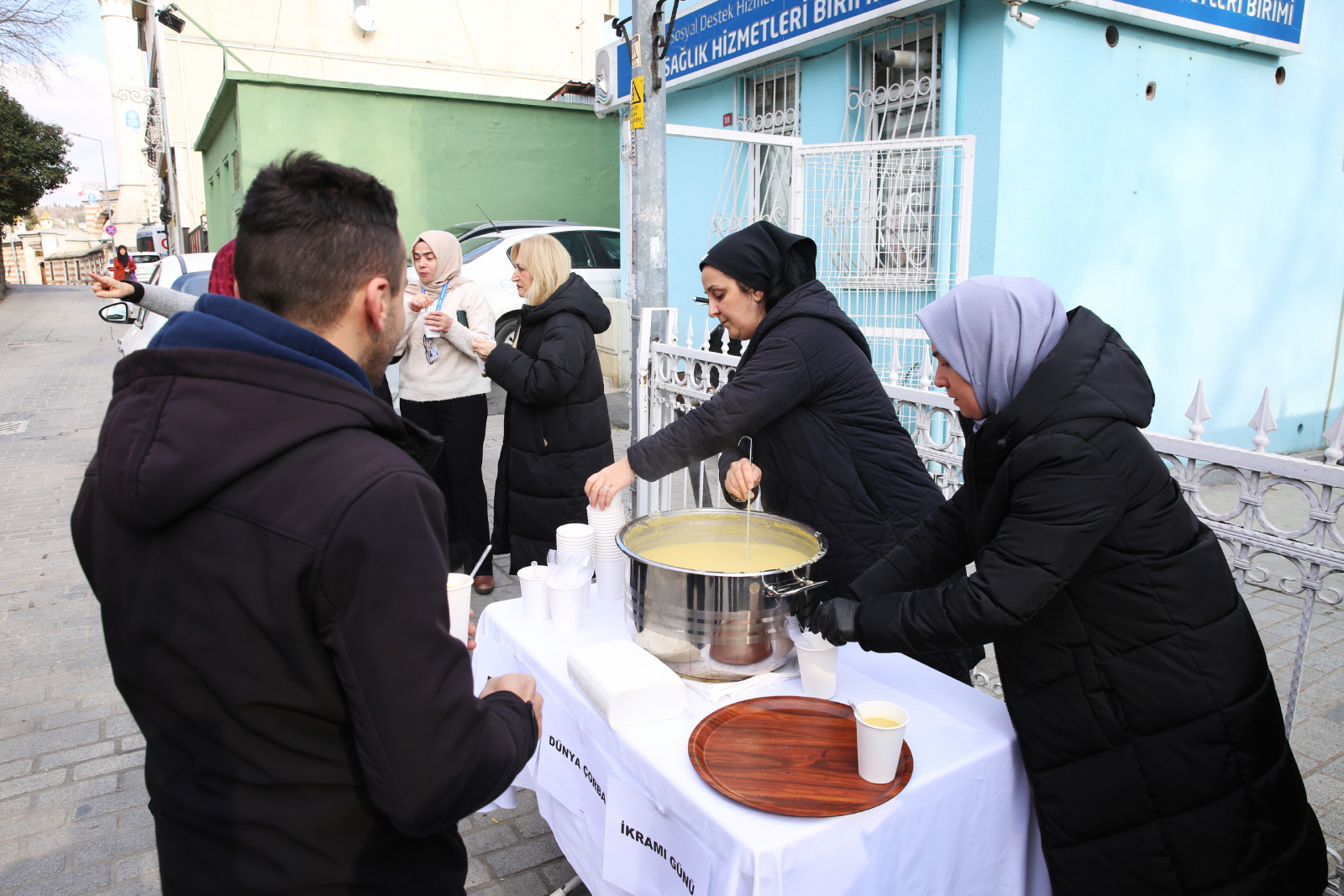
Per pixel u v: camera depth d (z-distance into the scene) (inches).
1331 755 106.1
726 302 86.0
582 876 63.8
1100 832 54.6
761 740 53.7
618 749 55.5
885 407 83.7
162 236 860.0
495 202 484.1
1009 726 58.0
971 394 56.6
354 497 34.4
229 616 34.7
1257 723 53.5
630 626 63.7
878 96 219.0
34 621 151.9
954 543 64.9
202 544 34.6
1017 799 57.6
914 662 67.4
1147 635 52.6
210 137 586.9
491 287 312.7
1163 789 53.1
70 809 100.6
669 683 56.3
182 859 38.0
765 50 238.1
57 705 124.0
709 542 71.8
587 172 504.7
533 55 662.5
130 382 36.6
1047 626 54.9
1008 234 196.5
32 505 220.7
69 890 87.2
